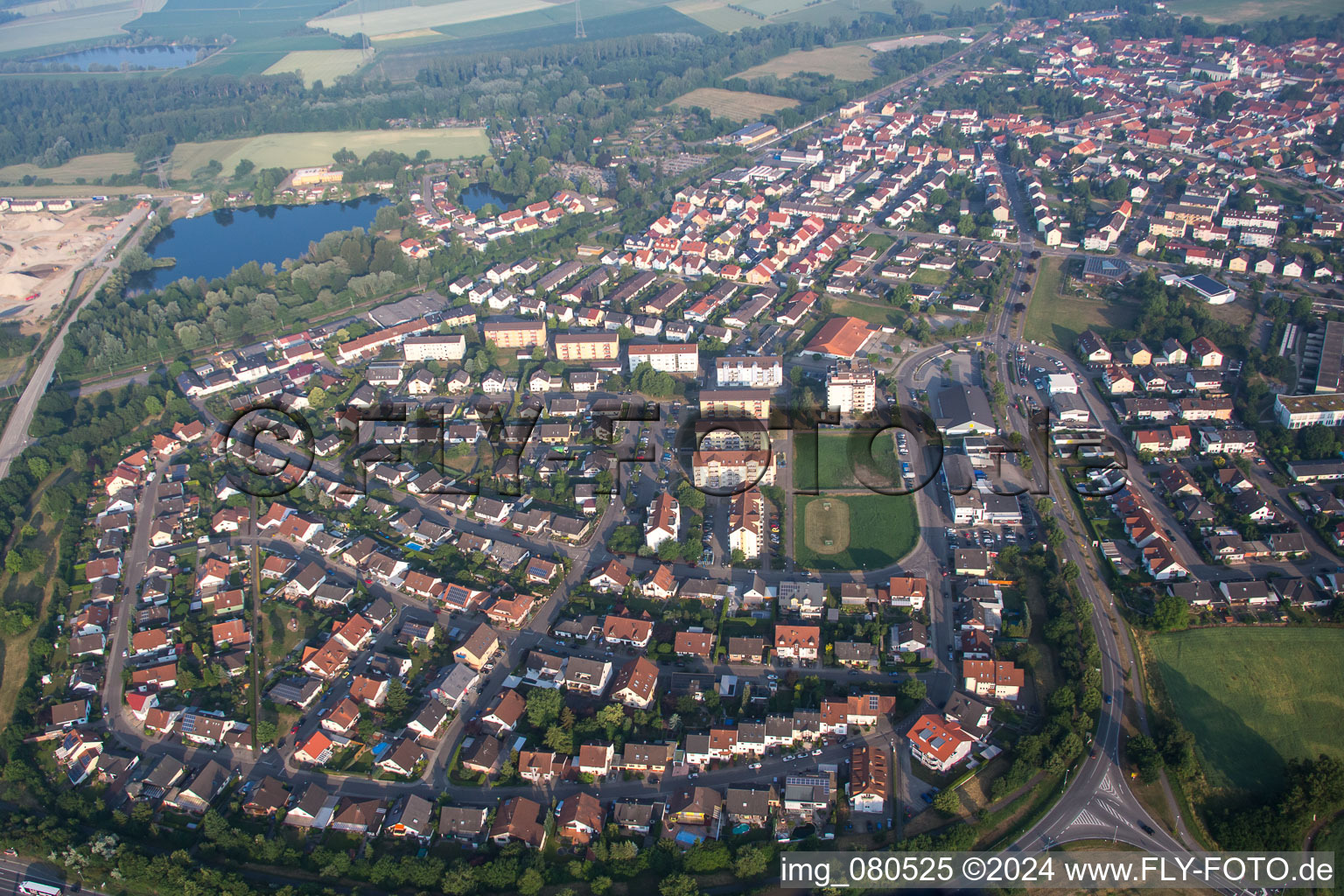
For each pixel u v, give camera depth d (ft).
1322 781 622.54
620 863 616.80
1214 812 634.84
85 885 640.17
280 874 630.74
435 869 613.52
